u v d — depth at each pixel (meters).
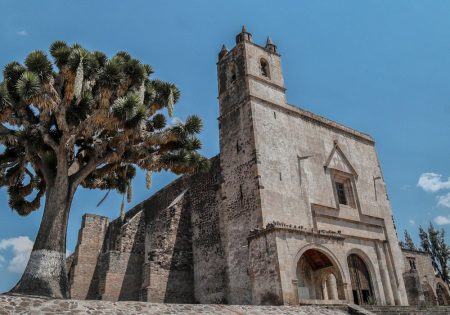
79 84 17.39
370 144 36.41
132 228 36.41
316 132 32.31
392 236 32.66
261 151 27.91
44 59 18.59
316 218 28.39
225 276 27.75
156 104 21.98
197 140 22.61
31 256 17.58
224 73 33.34
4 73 18.92
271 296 21.95
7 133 19.06
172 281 29.55
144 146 21.06
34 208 21.67
